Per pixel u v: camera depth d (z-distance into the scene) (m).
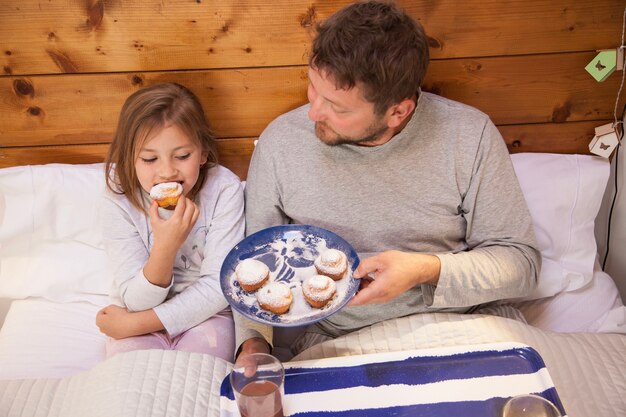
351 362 1.07
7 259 1.54
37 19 1.34
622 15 1.43
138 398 1.01
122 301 1.37
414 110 1.22
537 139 1.63
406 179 1.26
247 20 1.38
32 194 1.50
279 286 1.11
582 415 1.07
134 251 1.37
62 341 1.41
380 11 1.07
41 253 1.54
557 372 1.14
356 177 1.27
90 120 1.51
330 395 1.02
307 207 1.31
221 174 1.43
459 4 1.39
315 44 1.09
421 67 1.11
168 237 1.25
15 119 1.49
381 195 1.28
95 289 1.53
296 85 1.50
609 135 1.54
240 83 1.48
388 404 1.00
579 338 1.23
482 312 1.37
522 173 1.57
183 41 1.40
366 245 1.32
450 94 1.53
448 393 1.01
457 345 1.15
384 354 1.08
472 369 1.05
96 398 1.02
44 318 1.47
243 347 1.23
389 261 1.14
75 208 1.51
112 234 1.37
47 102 1.47
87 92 1.46
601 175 1.56
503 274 1.23
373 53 1.04
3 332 1.43
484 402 0.99
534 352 1.07
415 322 1.23
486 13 1.41
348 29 1.05
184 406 1.01
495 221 1.28
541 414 0.89
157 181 1.30
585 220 1.58
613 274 1.82
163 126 1.24
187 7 1.35
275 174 1.31
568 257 1.57
